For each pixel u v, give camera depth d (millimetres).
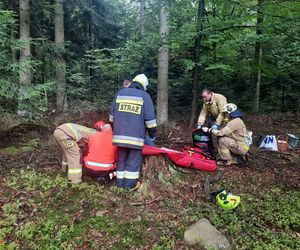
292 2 7363
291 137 7664
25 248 3357
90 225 3725
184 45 8023
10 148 6418
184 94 10781
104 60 9578
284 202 4441
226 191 4430
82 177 4812
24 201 4105
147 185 4484
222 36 7363
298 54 8547
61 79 10094
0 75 6777
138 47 8438
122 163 4477
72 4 13031
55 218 3818
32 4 9945
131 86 4523
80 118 9758
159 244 3480
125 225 3742
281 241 3609
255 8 7379
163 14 8531
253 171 5652
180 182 4762
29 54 8938
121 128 4316
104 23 15562
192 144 6652
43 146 6547
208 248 3400
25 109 7469
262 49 9312
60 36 10992
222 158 5852
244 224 3879
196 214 4012
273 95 13047
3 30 6652
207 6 8688
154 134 4504
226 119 6078
